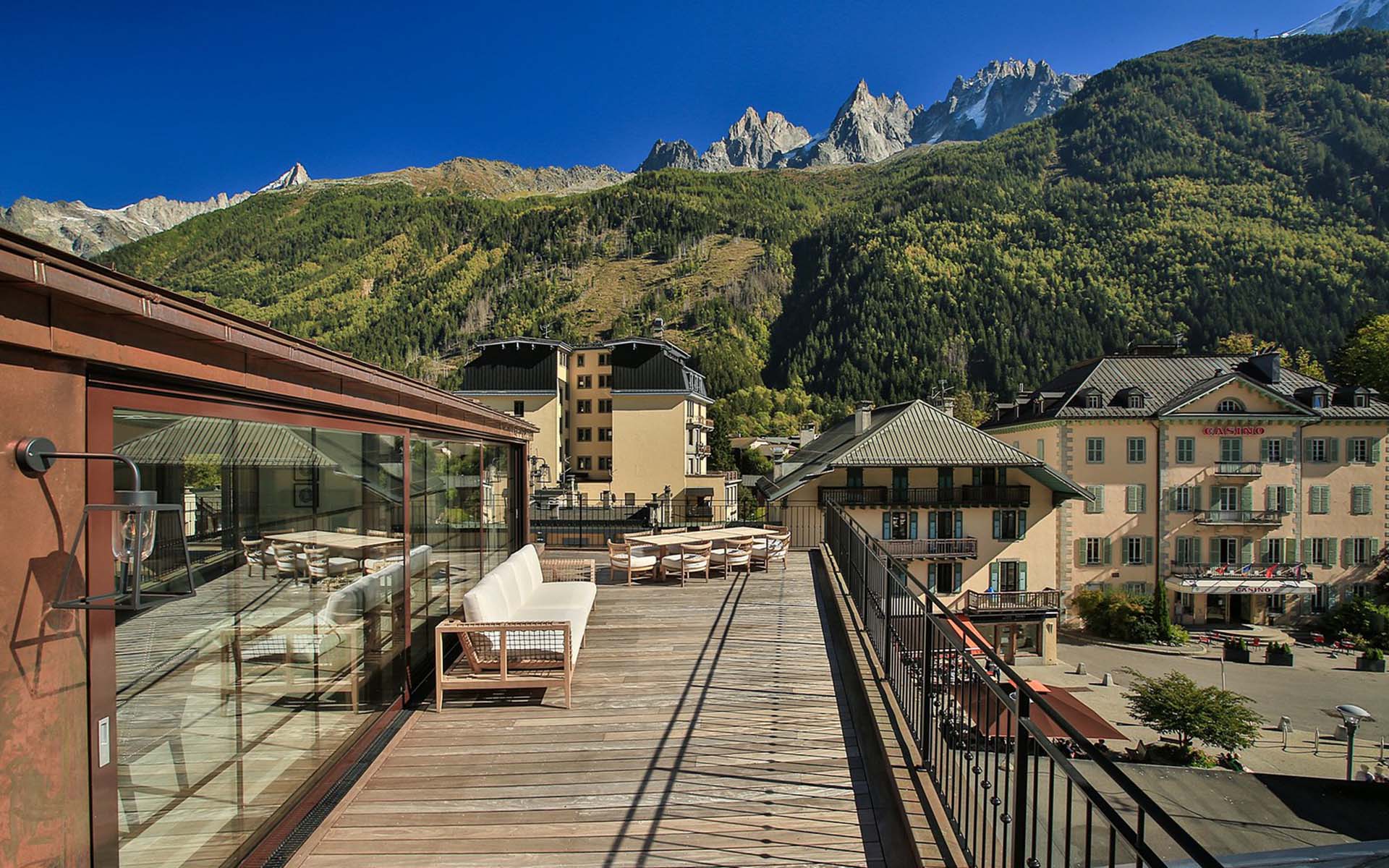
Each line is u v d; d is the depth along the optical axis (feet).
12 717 5.80
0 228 4.98
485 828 10.59
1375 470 97.55
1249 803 32.96
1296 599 98.73
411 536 16.34
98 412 6.84
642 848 10.04
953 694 10.65
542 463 130.62
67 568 6.36
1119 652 87.10
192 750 8.69
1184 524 97.14
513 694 16.43
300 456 11.31
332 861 9.71
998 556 81.61
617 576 31.12
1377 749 61.21
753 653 19.61
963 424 81.46
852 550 24.95
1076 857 23.47
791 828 10.57
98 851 6.89
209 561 8.98
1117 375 104.78
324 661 12.18
